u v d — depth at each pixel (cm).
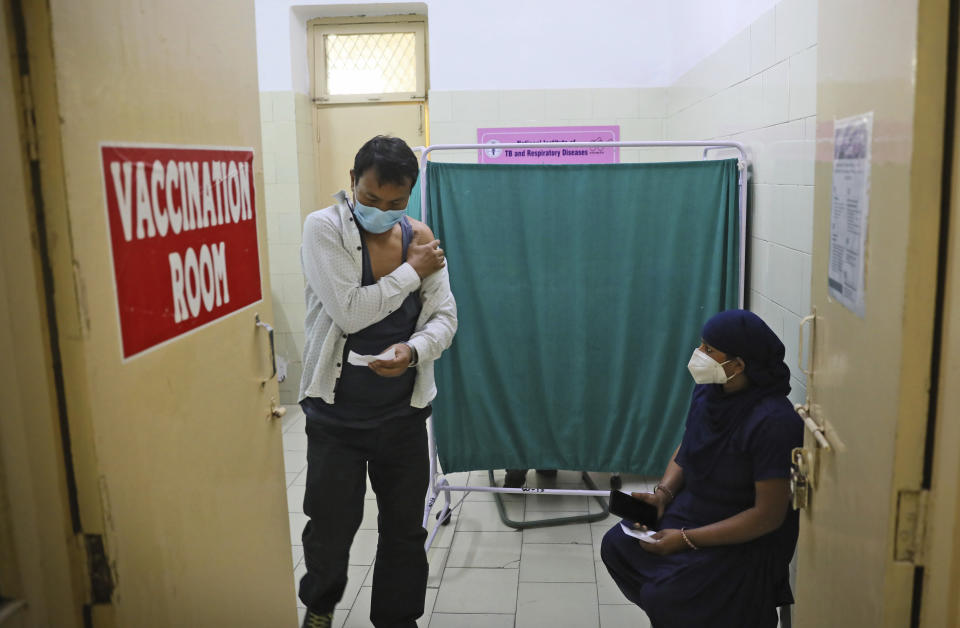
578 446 317
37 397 102
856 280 128
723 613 197
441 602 261
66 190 99
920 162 100
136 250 118
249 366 167
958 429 103
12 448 101
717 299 300
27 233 99
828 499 148
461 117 459
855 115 130
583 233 300
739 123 306
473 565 286
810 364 167
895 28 108
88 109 105
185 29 137
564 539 305
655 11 445
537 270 302
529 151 460
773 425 193
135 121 118
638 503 221
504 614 254
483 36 452
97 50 108
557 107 455
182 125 135
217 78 151
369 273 204
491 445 315
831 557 145
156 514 124
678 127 423
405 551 222
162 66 128
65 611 108
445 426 311
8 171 97
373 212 197
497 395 313
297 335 493
